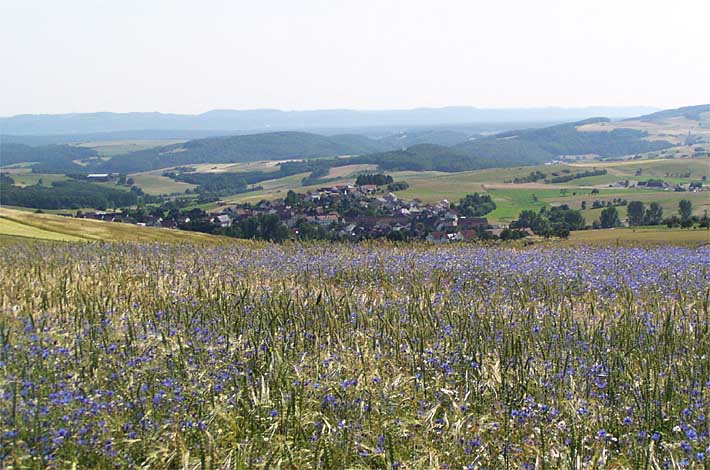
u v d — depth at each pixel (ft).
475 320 35.68
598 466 18.99
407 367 28.19
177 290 44.39
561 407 23.89
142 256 68.44
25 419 19.88
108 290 43.29
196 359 27.32
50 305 37.70
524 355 29.19
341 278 56.34
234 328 32.50
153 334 29.76
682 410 23.58
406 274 57.16
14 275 49.93
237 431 20.81
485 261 63.82
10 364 24.86
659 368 27.66
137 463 19.22
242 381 24.90
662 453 20.47
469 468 18.95
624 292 48.19
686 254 76.64
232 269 59.57
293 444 20.24
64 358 26.14
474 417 22.89
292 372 26.25
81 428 19.80
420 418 22.53
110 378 24.72
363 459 19.74
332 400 23.34
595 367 27.66
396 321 35.65
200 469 18.19
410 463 19.48
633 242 129.18
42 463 17.95
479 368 27.17
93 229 193.67
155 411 22.04
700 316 37.45
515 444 20.89
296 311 37.22
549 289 49.21
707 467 19.04
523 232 340.80
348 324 34.71
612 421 22.71
